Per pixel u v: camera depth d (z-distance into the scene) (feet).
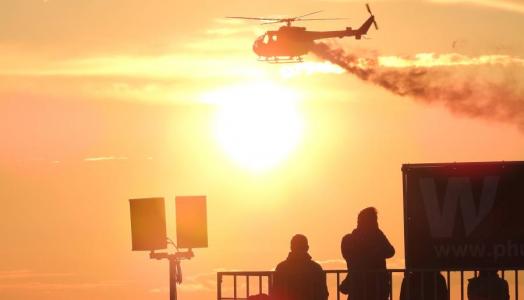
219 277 221.25
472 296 206.08
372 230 217.77
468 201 212.64
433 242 213.05
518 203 211.61
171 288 231.91
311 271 212.43
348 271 214.28
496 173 212.23
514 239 211.82
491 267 212.43
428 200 213.46
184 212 231.91
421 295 210.79
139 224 230.89
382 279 214.28
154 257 231.71
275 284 214.07
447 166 213.05
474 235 212.23
